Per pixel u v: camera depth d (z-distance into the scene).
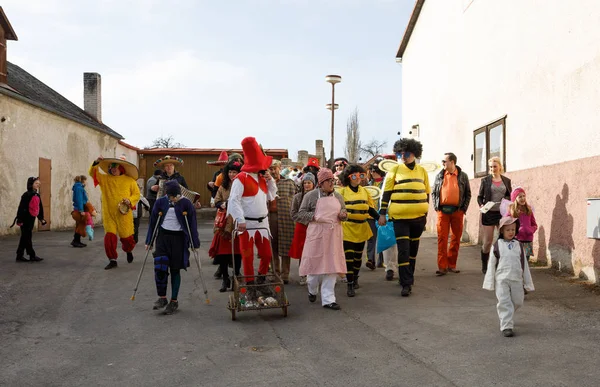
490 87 11.24
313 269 6.70
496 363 4.47
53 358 4.89
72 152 19.86
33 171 16.75
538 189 8.85
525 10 9.46
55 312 6.58
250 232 7.00
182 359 4.83
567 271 7.93
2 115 14.88
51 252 11.59
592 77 7.30
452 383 4.09
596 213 7.02
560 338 5.06
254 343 5.29
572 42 7.84
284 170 11.98
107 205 9.70
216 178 10.11
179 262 6.61
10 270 9.26
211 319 6.25
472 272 8.77
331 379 4.25
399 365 4.53
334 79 21.41
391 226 8.23
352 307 6.69
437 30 15.58
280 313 6.48
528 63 9.34
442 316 6.07
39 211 10.37
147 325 6.00
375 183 10.00
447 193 8.49
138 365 4.68
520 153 9.67
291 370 4.48
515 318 5.81
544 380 4.06
